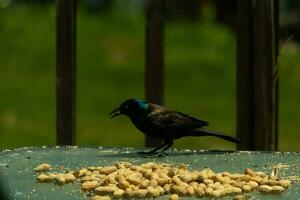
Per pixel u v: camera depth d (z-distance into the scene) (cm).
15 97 3041
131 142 2556
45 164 972
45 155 1062
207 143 2523
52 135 2642
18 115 2834
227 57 3550
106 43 3662
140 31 3822
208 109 2953
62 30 1108
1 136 2592
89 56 3525
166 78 3297
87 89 3169
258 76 1109
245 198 840
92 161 1035
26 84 3216
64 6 1106
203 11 3969
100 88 3188
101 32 3772
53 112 2903
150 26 1112
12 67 3403
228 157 1067
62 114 1112
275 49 1134
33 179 915
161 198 843
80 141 2561
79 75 3331
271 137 1113
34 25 3756
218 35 3766
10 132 2638
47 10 3897
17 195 841
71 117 1114
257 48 1109
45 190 863
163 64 1118
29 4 3959
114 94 3138
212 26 3900
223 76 3341
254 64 1118
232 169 995
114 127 2712
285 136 2631
